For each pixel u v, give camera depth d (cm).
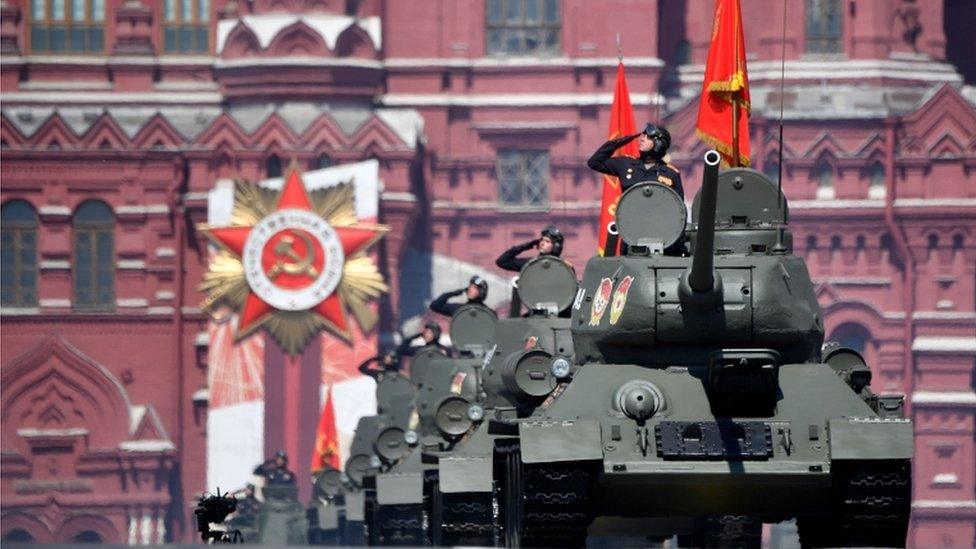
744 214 6362
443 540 8194
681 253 6375
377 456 11662
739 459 5731
